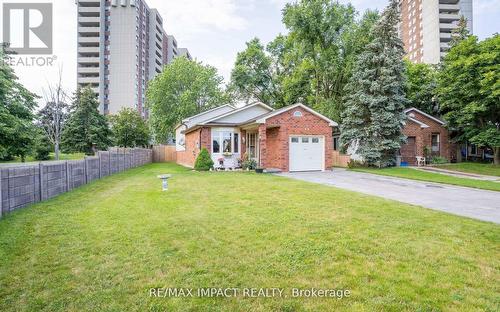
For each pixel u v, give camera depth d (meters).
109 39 64.94
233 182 11.83
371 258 3.96
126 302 2.94
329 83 27.92
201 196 8.55
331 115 23.92
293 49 28.03
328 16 24.88
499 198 8.81
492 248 4.34
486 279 3.40
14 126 10.09
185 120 25.06
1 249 4.30
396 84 19.42
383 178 14.36
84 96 25.62
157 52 77.19
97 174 13.04
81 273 3.56
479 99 19.81
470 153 25.64
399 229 5.22
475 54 19.56
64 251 4.24
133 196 8.62
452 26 57.94
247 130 19.72
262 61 31.80
